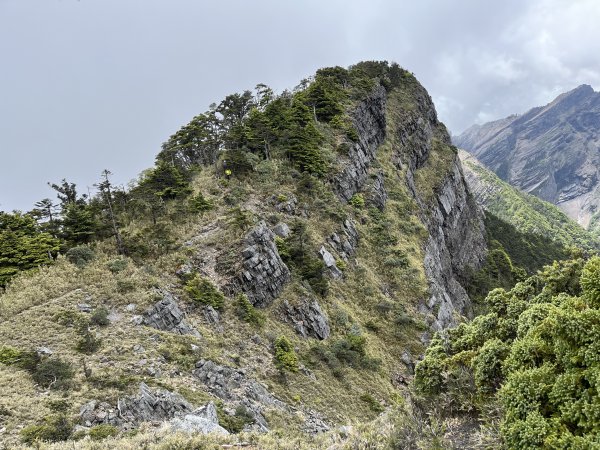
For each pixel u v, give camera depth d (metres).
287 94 86.88
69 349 23.44
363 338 37.78
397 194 68.94
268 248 38.50
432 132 103.00
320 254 44.19
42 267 34.28
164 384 21.39
